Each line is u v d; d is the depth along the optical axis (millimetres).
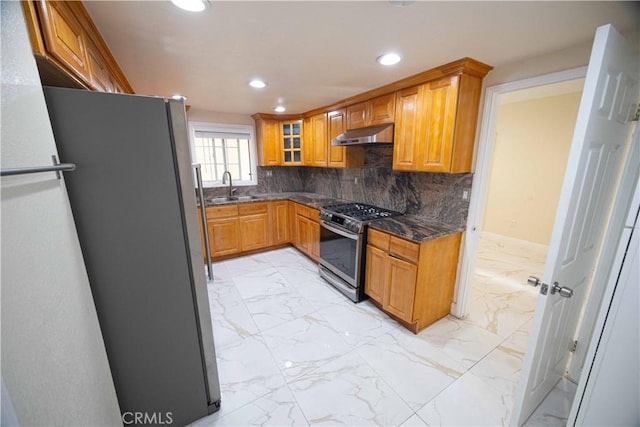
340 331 2215
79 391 870
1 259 560
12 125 652
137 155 1113
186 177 1238
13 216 617
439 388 1657
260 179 4449
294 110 3727
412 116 2230
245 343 2076
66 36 994
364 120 2775
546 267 1161
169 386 1355
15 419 562
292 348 2018
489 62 1847
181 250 1276
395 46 1614
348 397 1595
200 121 3797
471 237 2246
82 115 997
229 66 1953
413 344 2055
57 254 838
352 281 2654
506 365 1847
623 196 1409
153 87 2482
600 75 993
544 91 3586
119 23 1319
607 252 1485
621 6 1166
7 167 614
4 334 547
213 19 1301
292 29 1408
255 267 3559
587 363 1094
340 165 3242
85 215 1054
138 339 1244
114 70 1842
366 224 2467
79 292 979
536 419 1448
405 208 2797
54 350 736
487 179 2141
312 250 3598
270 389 1654
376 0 1145
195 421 1452
